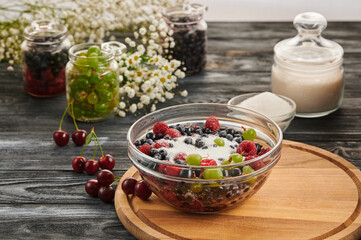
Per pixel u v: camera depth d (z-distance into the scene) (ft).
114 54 3.25
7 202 2.61
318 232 2.36
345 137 3.07
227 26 4.47
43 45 3.43
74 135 3.04
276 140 2.59
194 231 2.37
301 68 3.19
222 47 4.11
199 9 3.73
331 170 2.74
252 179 2.35
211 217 2.45
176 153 2.45
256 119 2.70
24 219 2.50
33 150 3.01
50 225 2.47
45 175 2.80
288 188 2.62
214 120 2.66
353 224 2.38
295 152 2.89
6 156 2.95
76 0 4.01
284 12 5.79
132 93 3.27
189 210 2.44
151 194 2.57
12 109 3.42
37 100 3.52
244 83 3.64
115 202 2.55
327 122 3.22
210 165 2.34
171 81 3.58
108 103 3.25
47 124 3.26
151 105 3.45
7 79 3.76
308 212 2.47
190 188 2.32
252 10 5.84
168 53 3.69
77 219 2.50
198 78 3.71
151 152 2.44
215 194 2.34
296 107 3.26
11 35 3.85
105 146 3.04
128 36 4.18
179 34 3.64
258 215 2.45
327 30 4.30
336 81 3.21
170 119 2.76
